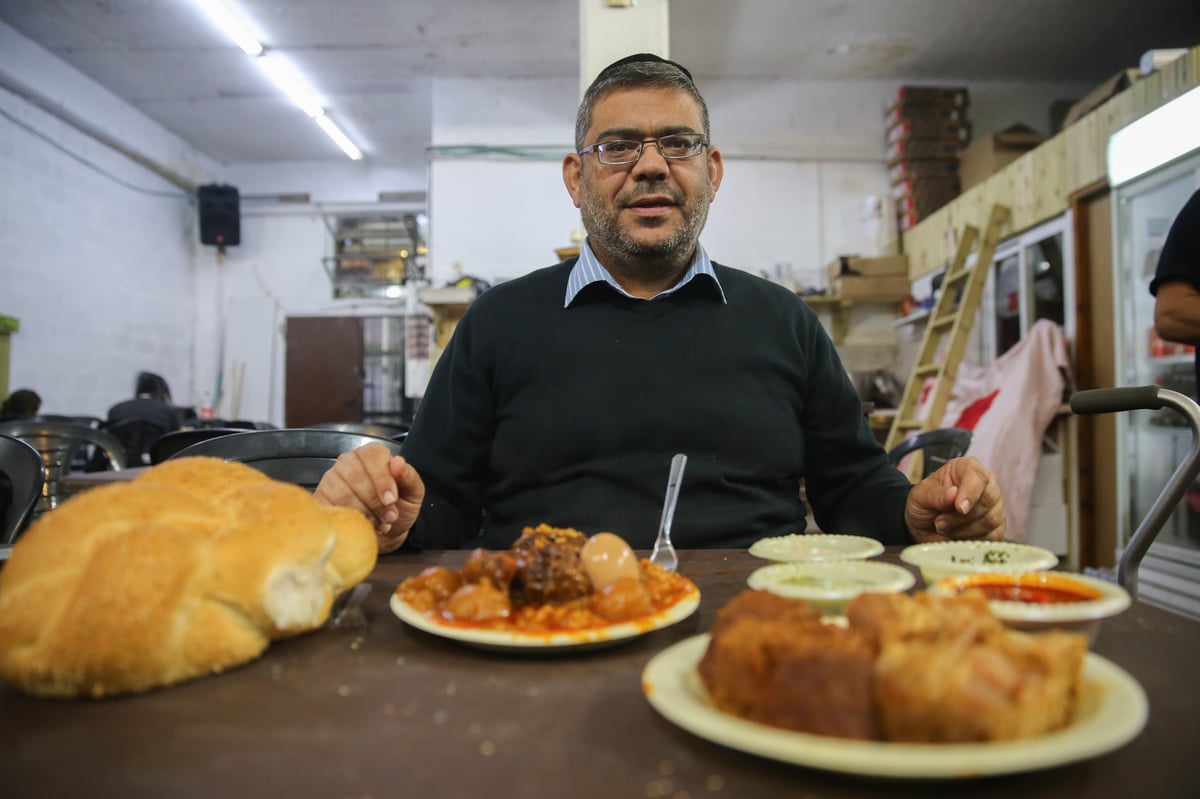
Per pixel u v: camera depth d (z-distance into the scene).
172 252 8.31
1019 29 5.56
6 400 5.75
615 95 1.49
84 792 0.41
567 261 1.65
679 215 1.48
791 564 0.79
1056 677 0.43
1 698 0.55
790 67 6.12
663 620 0.67
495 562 0.73
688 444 1.43
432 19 5.67
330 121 7.50
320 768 0.44
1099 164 3.63
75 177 6.79
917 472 4.24
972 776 0.37
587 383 1.45
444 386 1.56
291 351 8.76
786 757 0.39
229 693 0.56
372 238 8.84
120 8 5.59
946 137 5.82
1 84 5.92
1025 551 0.81
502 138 6.48
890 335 5.93
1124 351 3.46
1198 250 1.92
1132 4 5.21
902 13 5.35
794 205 6.29
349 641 0.70
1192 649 0.63
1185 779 0.41
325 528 0.66
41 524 0.59
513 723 0.51
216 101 7.18
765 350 1.50
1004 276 4.63
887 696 0.41
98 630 0.53
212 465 0.71
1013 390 3.87
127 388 7.53
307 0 5.41
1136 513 3.47
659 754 0.46
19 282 6.16
